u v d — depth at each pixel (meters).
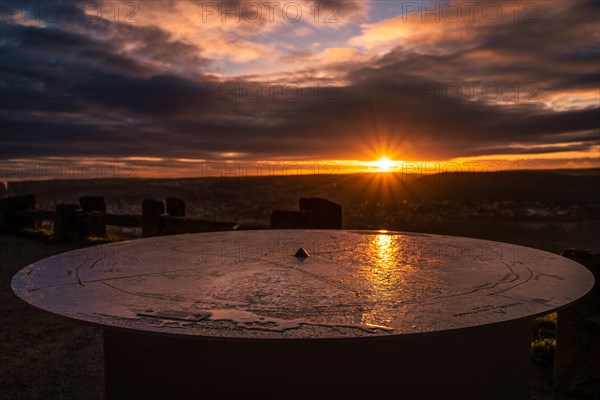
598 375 3.32
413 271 2.50
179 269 2.56
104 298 2.00
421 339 1.99
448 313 1.78
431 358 2.01
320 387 1.93
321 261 2.78
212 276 2.40
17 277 2.37
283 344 1.92
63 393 3.58
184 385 2.04
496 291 2.09
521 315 1.75
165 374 2.08
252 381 1.95
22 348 4.43
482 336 2.13
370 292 2.09
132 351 2.17
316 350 1.91
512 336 2.26
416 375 1.99
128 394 2.20
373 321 1.70
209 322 1.69
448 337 2.03
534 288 2.13
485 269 2.54
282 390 1.94
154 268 2.59
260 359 1.94
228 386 1.97
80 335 4.79
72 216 9.62
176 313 1.80
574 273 2.43
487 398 2.17
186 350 2.03
